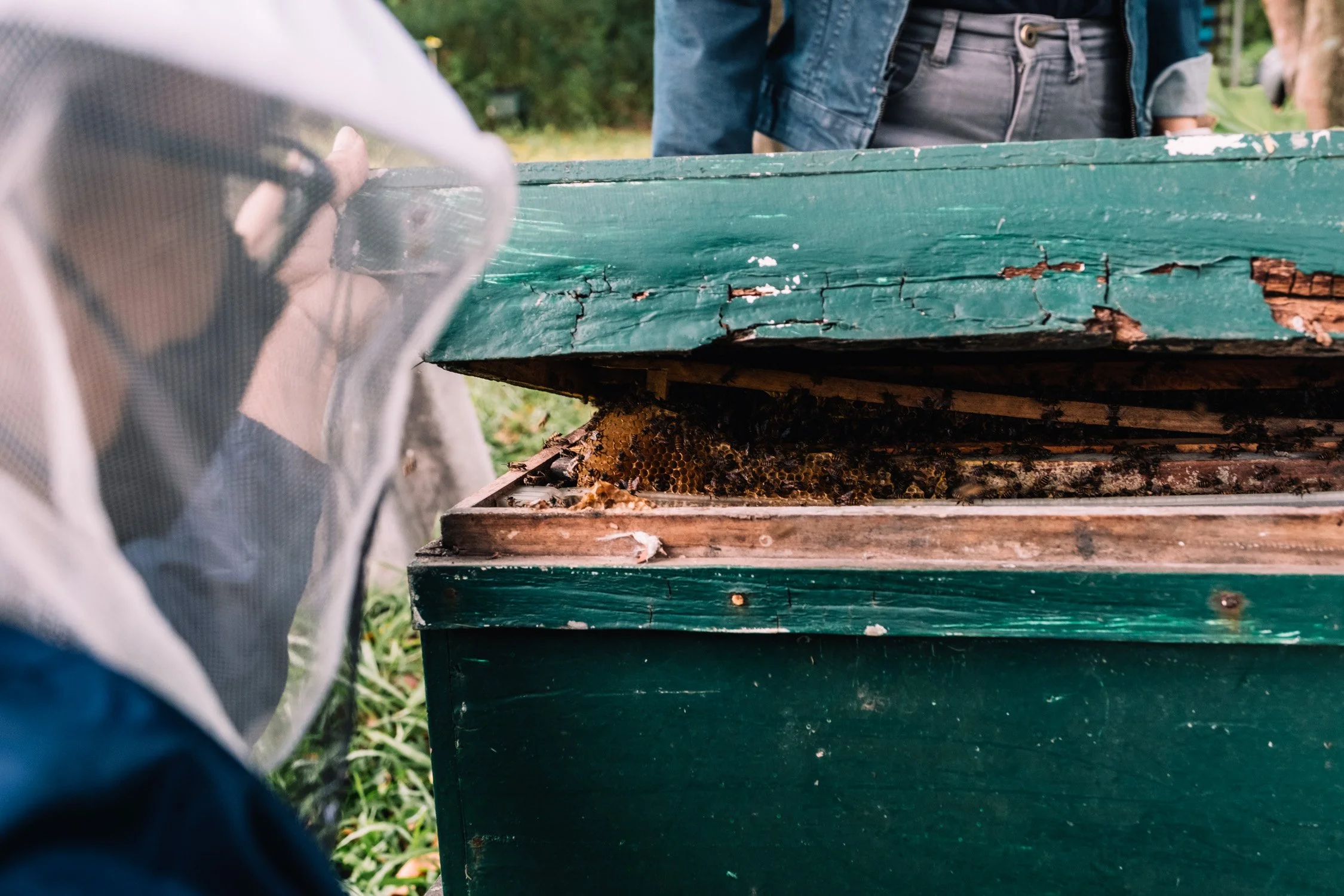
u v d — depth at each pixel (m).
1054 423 1.54
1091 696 1.17
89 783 0.47
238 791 0.54
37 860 0.45
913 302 1.16
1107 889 1.23
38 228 0.47
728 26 1.77
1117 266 1.13
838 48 1.90
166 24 0.46
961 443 1.51
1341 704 1.11
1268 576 1.08
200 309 0.58
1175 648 1.13
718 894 1.32
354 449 0.77
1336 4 5.84
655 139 1.91
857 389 1.52
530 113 15.39
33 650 0.51
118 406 0.58
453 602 1.23
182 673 0.56
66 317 0.52
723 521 1.21
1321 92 6.05
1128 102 1.92
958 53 1.86
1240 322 1.11
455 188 0.69
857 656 1.20
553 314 1.23
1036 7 1.83
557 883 1.34
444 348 1.25
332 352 0.75
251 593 0.70
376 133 0.56
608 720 1.27
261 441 0.68
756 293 1.19
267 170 0.56
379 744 2.37
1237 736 1.15
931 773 1.23
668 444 1.45
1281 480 1.33
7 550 0.49
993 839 1.24
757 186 1.19
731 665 1.22
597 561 1.22
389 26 0.63
